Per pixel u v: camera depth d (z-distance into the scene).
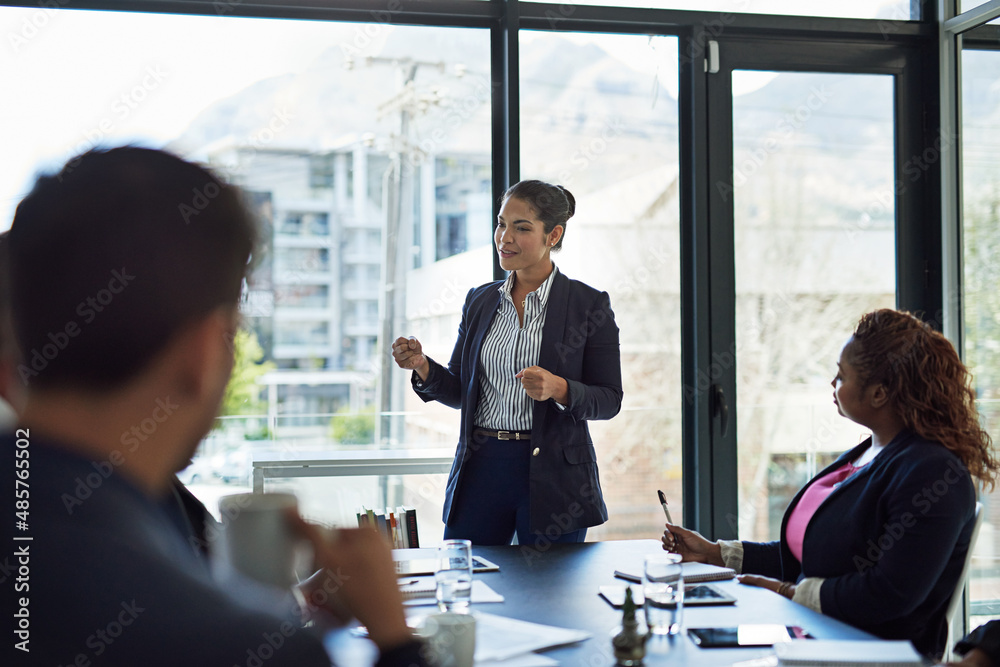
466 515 2.46
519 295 2.60
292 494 0.51
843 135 3.36
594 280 3.21
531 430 2.43
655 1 3.19
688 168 3.26
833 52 3.34
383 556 0.53
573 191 3.17
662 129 3.24
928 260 3.41
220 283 0.32
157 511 0.32
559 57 3.15
